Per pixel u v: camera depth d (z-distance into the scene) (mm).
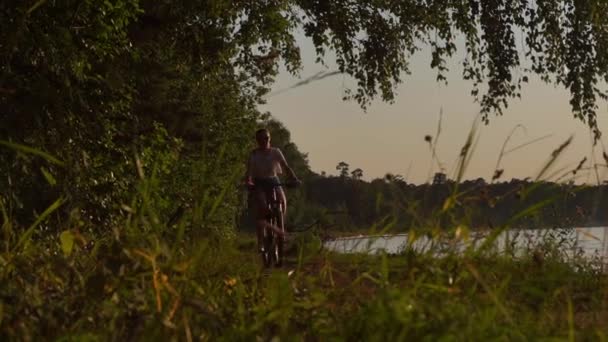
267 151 14547
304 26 28453
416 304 3604
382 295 3576
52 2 12188
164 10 23281
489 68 28688
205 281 4410
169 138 15398
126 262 4023
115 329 3729
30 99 11852
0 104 11555
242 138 36594
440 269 4152
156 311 3836
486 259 4410
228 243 4652
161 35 24016
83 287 4082
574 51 28250
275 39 25875
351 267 4543
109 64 14562
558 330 4148
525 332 4004
